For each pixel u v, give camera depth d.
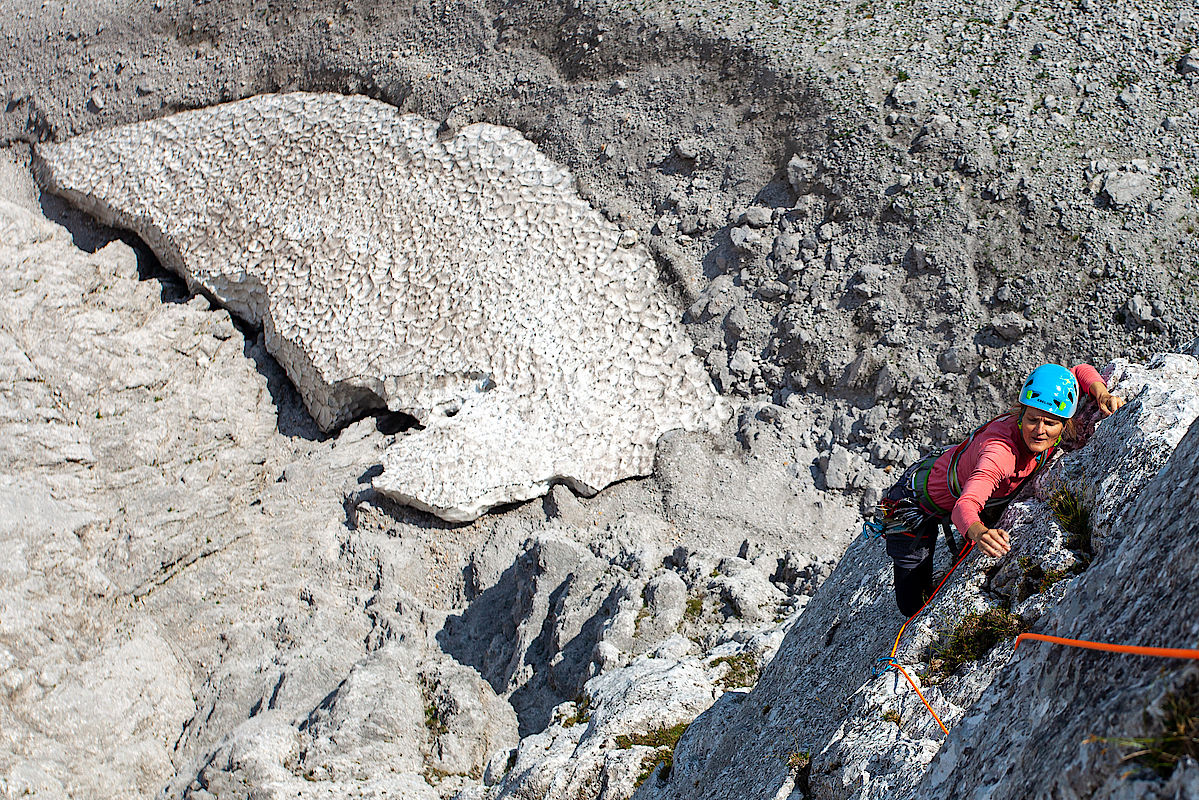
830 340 11.23
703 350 11.77
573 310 12.02
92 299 12.92
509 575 10.40
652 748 6.05
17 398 11.00
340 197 13.72
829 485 10.59
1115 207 10.56
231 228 14.01
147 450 11.31
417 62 15.35
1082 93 11.61
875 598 4.71
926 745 3.41
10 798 8.10
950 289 10.80
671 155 13.09
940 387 10.59
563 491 10.85
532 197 13.15
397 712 8.28
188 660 9.98
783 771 4.12
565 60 14.46
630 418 11.27
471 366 11.76
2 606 9.11
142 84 17.53
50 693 8.93
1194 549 2.32
